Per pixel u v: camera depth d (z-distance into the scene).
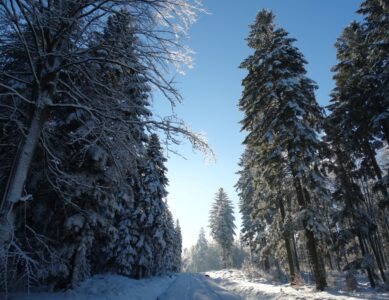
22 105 7.50
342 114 18.73
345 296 10.83
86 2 5.70
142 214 23.39
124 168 7.30
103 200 11.23
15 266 6.53
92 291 10.90
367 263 17.08
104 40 6.05
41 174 9.57
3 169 8.36
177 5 6.07
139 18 5.95
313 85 16.05
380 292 14.14
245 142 19.14
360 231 18.89
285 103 15.24
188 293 16.70
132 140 6.68
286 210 17.62
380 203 15.89
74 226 10.30
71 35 6.20
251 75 18.48
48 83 5.86
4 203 5.04
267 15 18.81
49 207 10.49
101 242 13.77
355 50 18.38
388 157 27.16
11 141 8.11
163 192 25.58
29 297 8.45
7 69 7.23
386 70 13.87
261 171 17.73
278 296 11.84
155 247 26.12
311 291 12.71
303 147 14.27
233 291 17.39
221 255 63.47
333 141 19.73
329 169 19.89
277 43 17.02
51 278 10.23
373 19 16.12
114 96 6.91
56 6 5.59
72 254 10.42
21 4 4.77
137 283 17.31
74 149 10.81
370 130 17.17
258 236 33.75
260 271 28.20
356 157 20.53
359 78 17.86
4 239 4.83
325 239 14.01
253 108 17.80
